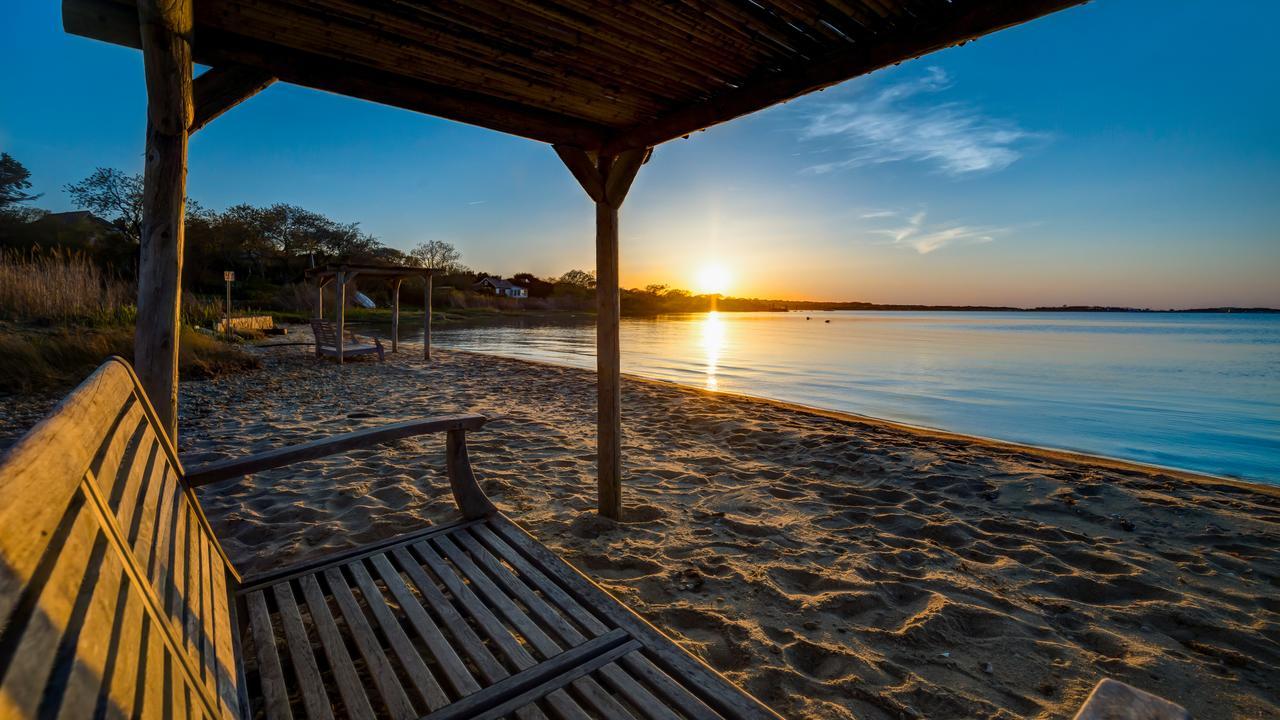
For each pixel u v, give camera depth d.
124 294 13.80
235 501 4.04
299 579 2.09
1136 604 2.90
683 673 1.55
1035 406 11.12
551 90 3.00
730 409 8.31
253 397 8.17
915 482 4.91
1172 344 33.09
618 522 3.85
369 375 11.35
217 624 1.50
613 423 3.81
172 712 0.87
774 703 2.15
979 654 2.48
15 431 5.57
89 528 0.88
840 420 7.56
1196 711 2.14
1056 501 4.40
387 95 2.76
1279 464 7.12
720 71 2.81
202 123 2.23
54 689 0.57
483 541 2.39
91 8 1.83
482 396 9.09
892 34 2.33
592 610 1.89
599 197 3.66
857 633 2.62
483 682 1.59
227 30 2.26
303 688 1.54
